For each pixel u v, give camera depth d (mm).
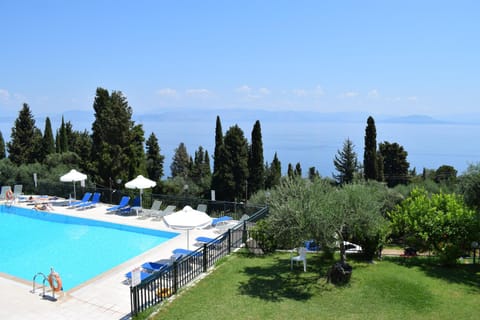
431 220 14375
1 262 15961
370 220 11977
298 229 10633
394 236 17281
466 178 17000
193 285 11656
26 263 15867
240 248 15758
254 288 11406
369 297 10812
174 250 14203
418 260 14852
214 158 47031
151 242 18547
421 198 15734
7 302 10445
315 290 11305
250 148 47125
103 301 10516
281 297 10742
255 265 13672
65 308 10070
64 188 27438
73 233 20156
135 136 33312
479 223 13695
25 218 23516
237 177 42156
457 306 10227
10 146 38375
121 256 16703
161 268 11641
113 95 31562
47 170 34000
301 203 10836
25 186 29484
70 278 14273
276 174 49375
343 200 11797
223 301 10422
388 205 21750
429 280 12250
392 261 14664
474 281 12219
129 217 21828
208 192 47406
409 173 62062
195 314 9594
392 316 9609
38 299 10656
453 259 13633
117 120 30859
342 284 11797
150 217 21766
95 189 26438
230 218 20078
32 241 18828
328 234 10898
